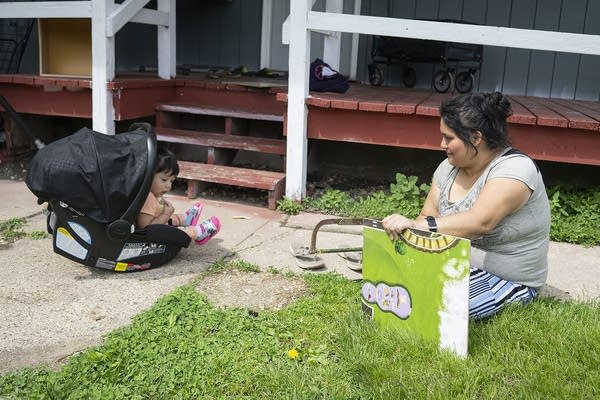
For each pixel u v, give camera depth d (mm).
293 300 3488
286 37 5133
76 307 3334
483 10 7195
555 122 4812
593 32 6957
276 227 4875
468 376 2580
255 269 3918
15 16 5848
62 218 3584
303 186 5398
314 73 5992
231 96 6516
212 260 4102
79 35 6219
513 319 3010
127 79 6164
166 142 6465
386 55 7230
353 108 5129
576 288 3848
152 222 3883
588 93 7098
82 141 3498
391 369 2637
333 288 3561
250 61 8195
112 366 2646
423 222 2832
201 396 2520
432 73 7465
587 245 4688
